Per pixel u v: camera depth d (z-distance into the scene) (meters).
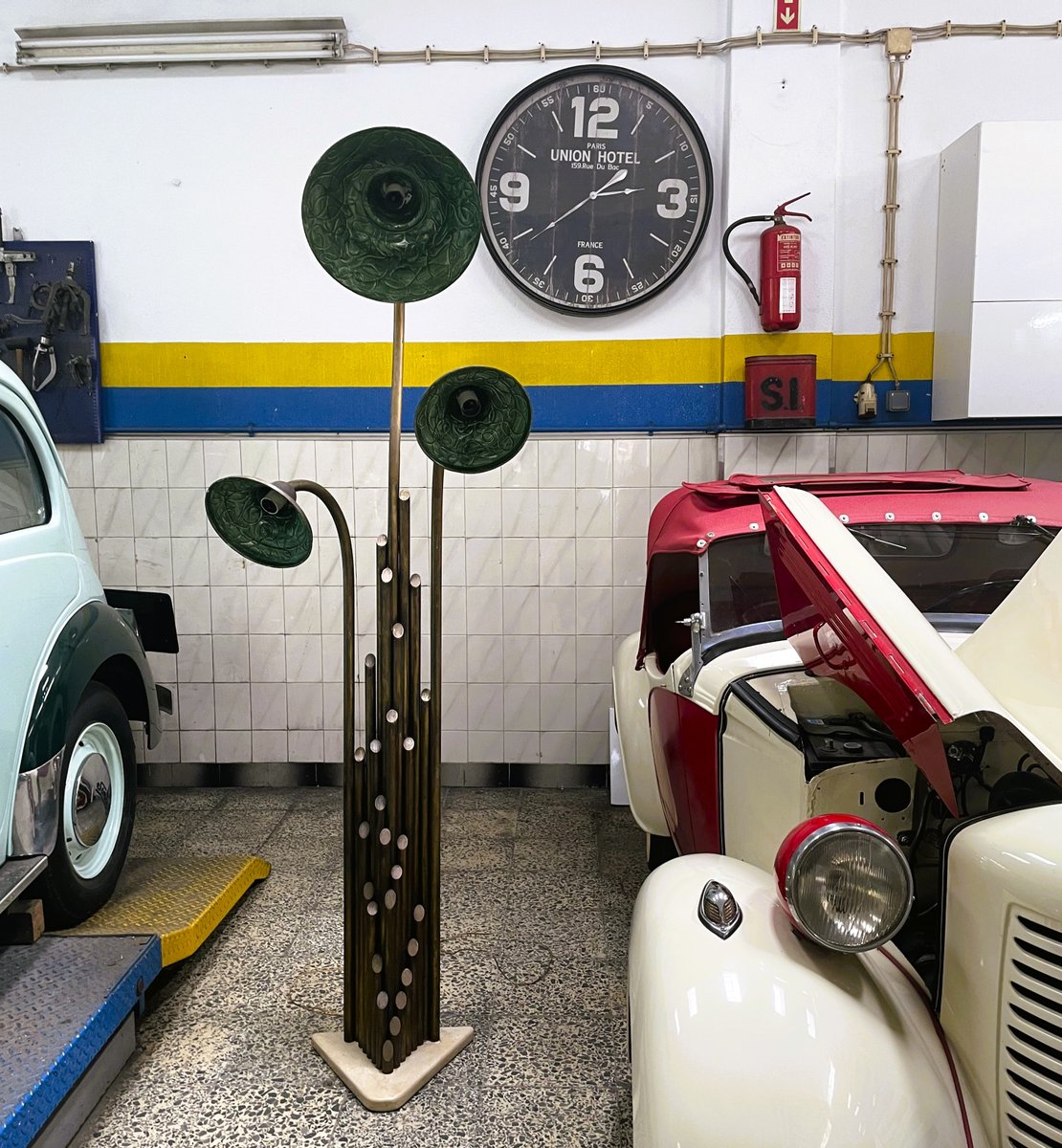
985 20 3.45
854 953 1.21
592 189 3.53
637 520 3.69
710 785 1.93
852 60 3.48
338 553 3.74
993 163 3.09
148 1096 1.89
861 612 1.33
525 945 2.50
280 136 3.59
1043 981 1.06
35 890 2.20
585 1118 1.81
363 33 3.56
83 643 2.34
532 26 3.53
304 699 3.81
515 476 3.69
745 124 3.47
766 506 1.65
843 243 3.57
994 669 1.40
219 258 3.64
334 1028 2.12
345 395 3.67
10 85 3.62
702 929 1.26
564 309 3.57
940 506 2.10
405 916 1.90
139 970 2.03
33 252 3.62
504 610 3.76
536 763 3.82
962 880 1.16
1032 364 3.15
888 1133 1.01
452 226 1.64
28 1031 1.75
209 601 3.79
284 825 3.41
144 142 3.61
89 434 3.69
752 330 3.55
